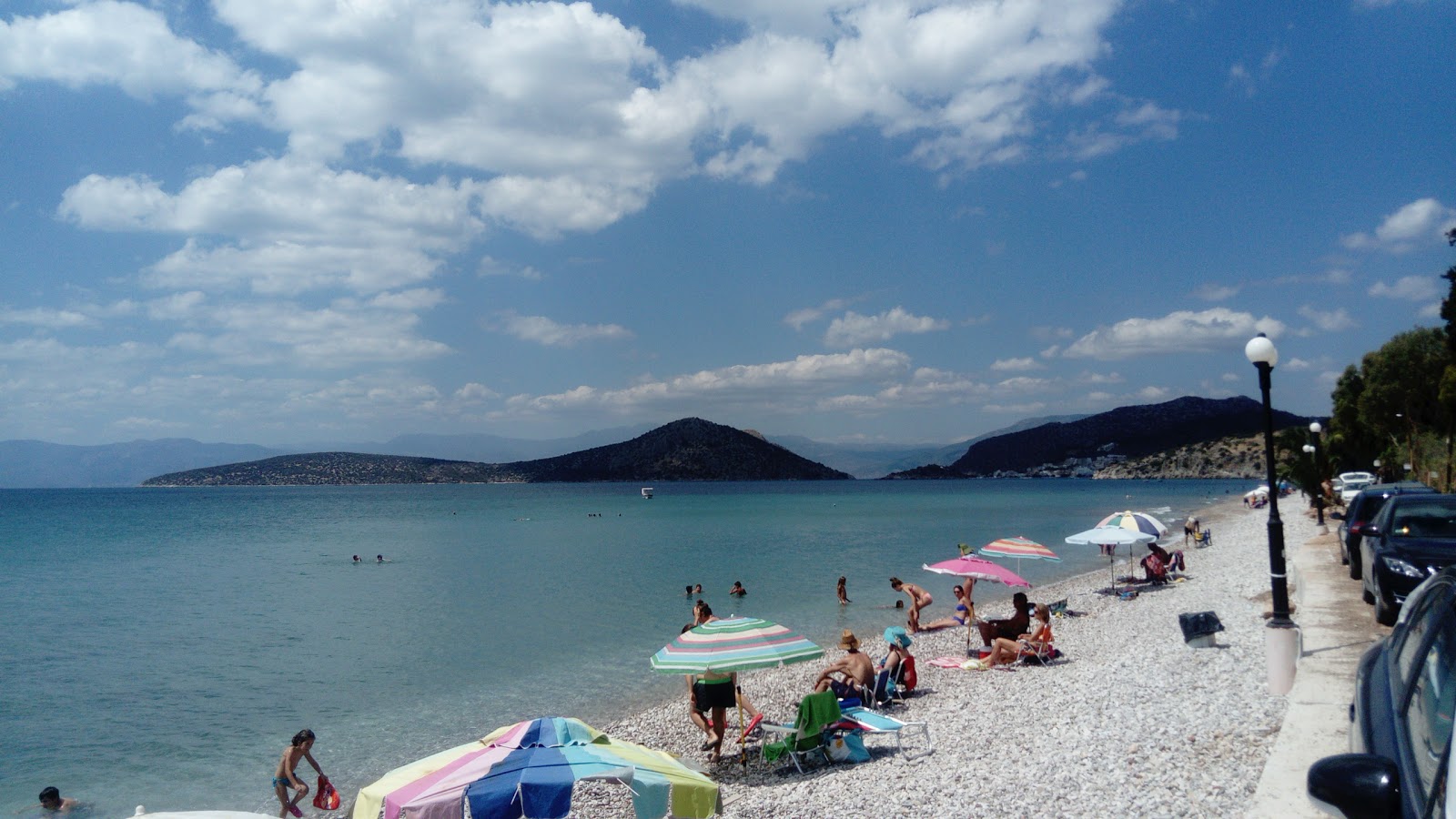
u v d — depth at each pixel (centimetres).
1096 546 5319
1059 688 1434
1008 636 1936
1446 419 4181
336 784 1406
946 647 2177
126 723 1780
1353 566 1811
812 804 998
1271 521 1084
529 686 2012
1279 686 1058
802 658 1241
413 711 1833
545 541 6938
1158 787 816
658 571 4509
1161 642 1700
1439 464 4866
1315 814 625
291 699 1961
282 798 1265
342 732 1695
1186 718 1030
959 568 2020
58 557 6131
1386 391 5678
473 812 814
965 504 12788
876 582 3775
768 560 4966
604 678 2073
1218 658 1371
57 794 1328
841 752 1216
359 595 3831
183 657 2480
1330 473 4934
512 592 3784
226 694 2017
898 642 1611
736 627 1301
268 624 3058
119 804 1348
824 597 3334
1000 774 970
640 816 851
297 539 7800
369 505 16362
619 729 1591
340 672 2236
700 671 1199
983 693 1511
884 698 1526
